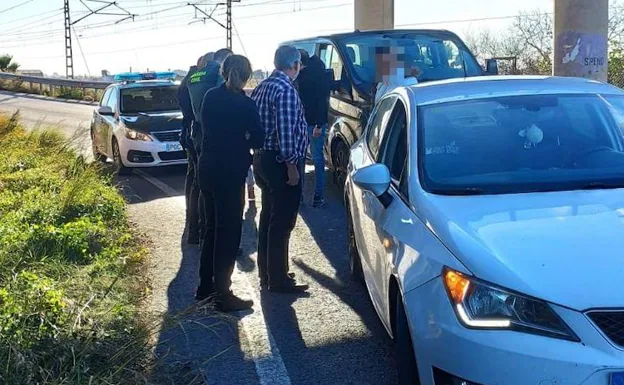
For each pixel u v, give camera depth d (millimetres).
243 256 7219
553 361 2990
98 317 4703
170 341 5023
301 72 8711
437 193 4102
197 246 7594
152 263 6984
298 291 6066
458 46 9883
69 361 4012
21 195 8773
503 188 4113
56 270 5820
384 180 4344
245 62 5383
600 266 3174
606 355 2947
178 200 10133
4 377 3705
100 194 8828
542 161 4352
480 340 3146
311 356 4789
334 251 7258
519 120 4660
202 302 5066
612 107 4809
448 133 4562
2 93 40688
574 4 13641
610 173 4262
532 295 3102
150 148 11859
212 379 4484
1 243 6215
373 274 4691
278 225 5949
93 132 14156
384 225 4312
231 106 5379
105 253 6641
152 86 13211
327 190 10211
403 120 4926
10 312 4434
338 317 5461
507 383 3068
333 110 9547
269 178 5891
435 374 3387
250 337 5129
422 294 3510
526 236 3451
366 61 9375
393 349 4793
